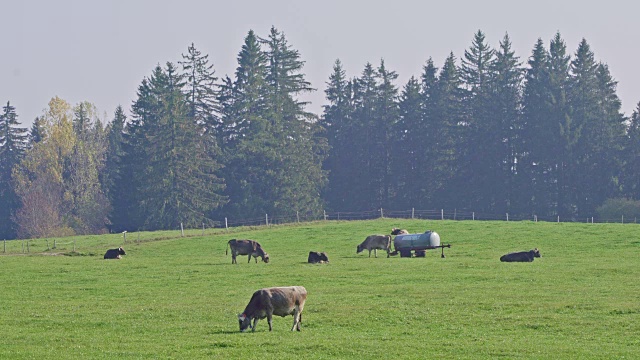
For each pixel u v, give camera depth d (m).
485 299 39.28
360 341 30.16
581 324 33.34
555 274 48.09
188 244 74.38
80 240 82.00
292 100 138.75
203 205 126.12
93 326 34.28
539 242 67.19
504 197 135.50
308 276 48.84
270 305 32.22
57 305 39.94
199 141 130.00
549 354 28.02
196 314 36.62
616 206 116.25
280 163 129.88
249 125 134.25
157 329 33.31
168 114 127.94
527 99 137.62
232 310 37.53
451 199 137.38
